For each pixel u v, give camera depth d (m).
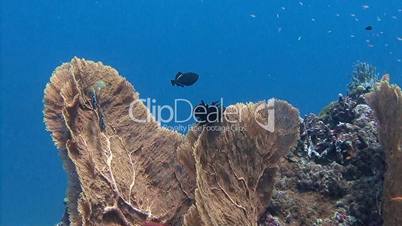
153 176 3.34
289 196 2.89
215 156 2.65
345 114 3.59
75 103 3.17
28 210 16.72
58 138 3.08
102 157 3.13
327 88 33.34
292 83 35.38
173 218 3.19
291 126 2.88
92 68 3.46
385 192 2.53
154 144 3.45
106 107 3.45
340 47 32.22
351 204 2.72
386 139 2.61
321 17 29.75
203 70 39.00
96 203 2.86
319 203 2.84
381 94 2.65
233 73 37.59
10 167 24.31
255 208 2.71
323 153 3.17
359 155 2.96
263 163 2.80
